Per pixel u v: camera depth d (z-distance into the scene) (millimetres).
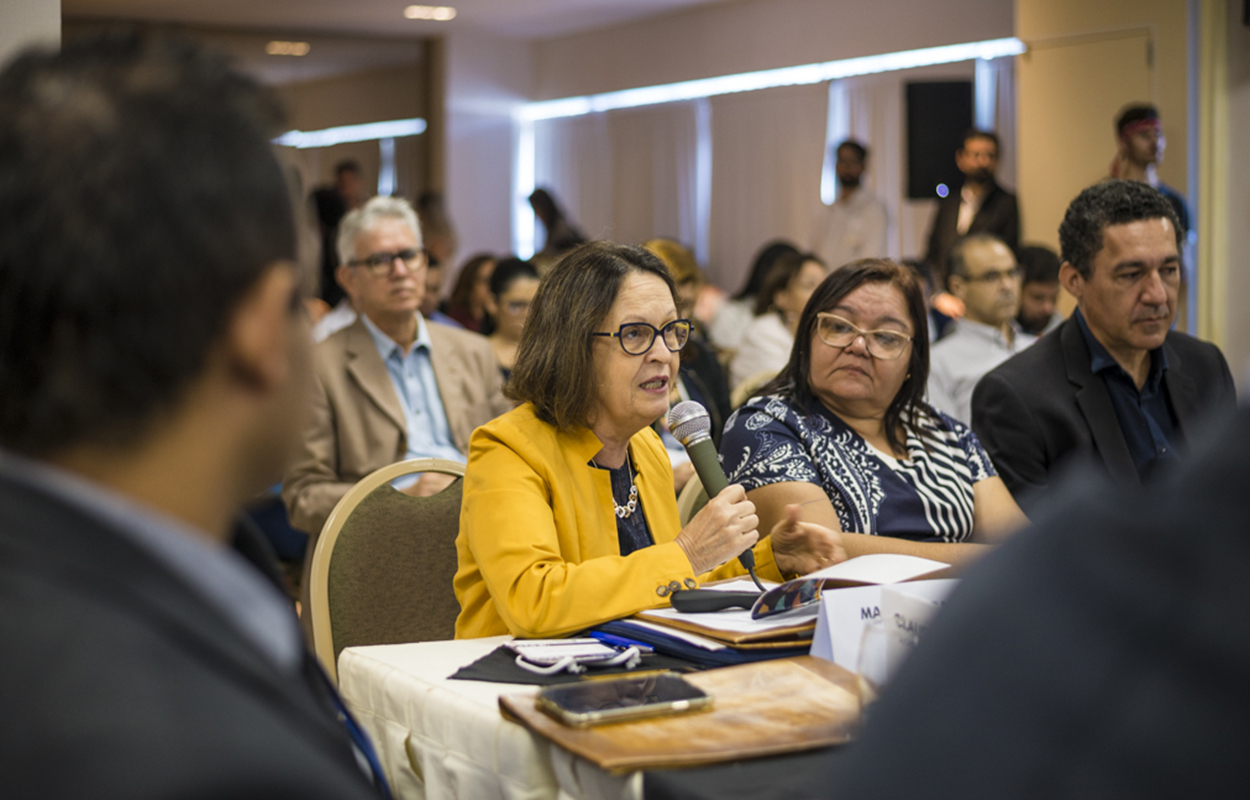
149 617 432
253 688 444
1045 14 6406
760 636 1271
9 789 359
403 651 1408
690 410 1743
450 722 1158
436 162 11531
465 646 1438
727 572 1770
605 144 11078
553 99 11570
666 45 10523
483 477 1629
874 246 8469
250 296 516
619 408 1679
